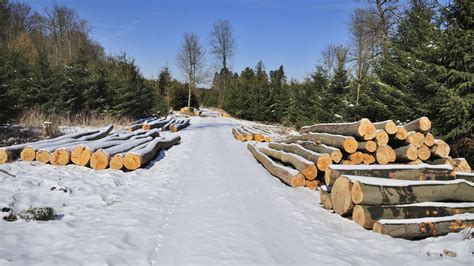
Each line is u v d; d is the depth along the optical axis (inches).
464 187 223.0
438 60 403.5
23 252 158.9
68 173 324.8
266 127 1098.7
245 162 447.5
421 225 197.8
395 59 565.9
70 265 147.6
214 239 183.8
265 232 198.1
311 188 310.8
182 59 1707.7
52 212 209.2
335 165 249.9
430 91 426.6
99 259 153.7
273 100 1489.9
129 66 1065.5
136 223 203.2
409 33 524.7
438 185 220.1
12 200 229.3
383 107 535.5
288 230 203.5
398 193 211.5
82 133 481.1
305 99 1120.2
